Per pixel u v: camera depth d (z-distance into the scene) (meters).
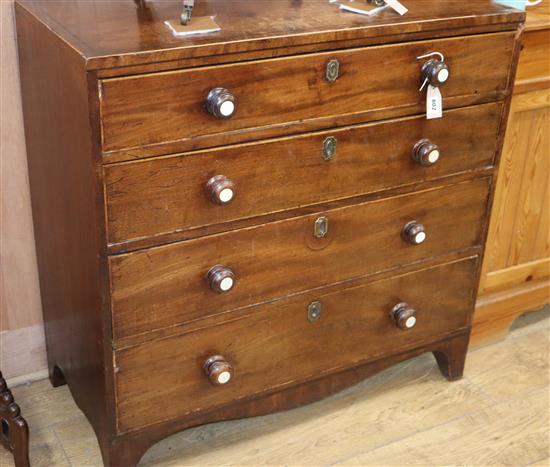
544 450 1.91
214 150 1.47
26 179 1.86
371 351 1.93
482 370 2.18
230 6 1.65
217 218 1.54
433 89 1.65
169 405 1.69
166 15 1.56
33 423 1.91
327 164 1.62
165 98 1.38
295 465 1.83
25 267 1.95
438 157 1.74
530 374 2.17
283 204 1.61
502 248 2.15
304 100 1.52
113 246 1.46
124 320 1.54
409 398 2.06
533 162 2.06
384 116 1.64
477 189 1.87
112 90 1.33
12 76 1.75
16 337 2.01
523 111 1.96
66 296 1.74
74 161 1.46
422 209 1.81
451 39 1.63
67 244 1.64
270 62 1.45
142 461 1.82
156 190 1.45
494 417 2.01
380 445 1.90
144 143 1.40
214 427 1.94
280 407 1.86
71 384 1.87
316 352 1.84
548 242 2.23
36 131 1.69
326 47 1.49
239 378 1.75
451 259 1.93
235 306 1.66
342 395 2.06
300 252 1.68
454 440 1.93
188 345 1.64
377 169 1.69
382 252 1.81
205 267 1.58
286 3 1.70
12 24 1.71
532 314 2.43
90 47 1.33
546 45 1.90
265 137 1.52
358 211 1.72
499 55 1.72
